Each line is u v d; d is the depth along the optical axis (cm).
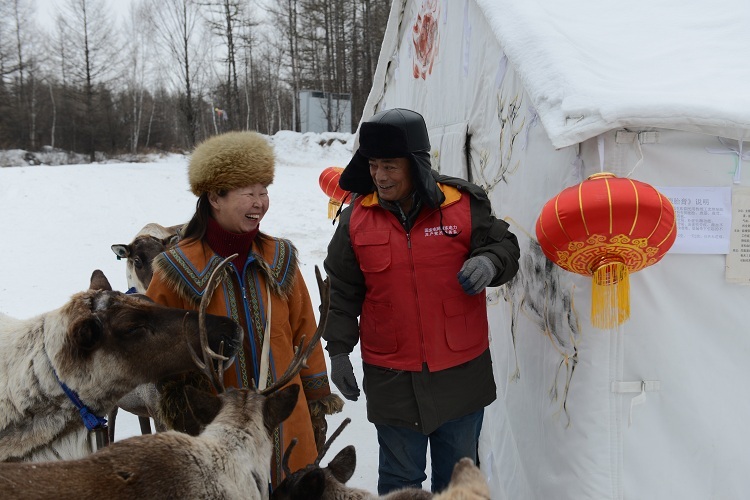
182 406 272
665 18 341
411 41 586
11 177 1792
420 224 283
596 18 349
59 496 183
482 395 297
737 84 262
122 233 1401
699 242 251
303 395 284
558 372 285
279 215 1524
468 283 259
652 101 234
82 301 266
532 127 315
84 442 273
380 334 293
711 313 258
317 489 225
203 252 270
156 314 262
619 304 231
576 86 258
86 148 4112
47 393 262
